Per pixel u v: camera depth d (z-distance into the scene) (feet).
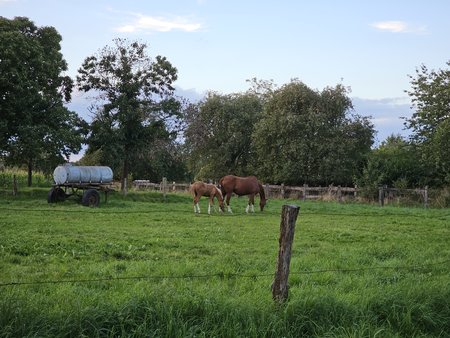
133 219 69.00
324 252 45.09
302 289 27.20
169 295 22.93
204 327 21.26
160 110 138.92
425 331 24.49
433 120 116.47
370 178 117.70
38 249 41.73
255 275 33.19
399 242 53.67
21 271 33.65
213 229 60.34
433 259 42.57
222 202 85.81
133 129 136.36
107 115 134.72
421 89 119.44
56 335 19.54
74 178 91.09
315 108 134.92
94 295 23.84
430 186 120.16
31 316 20.20
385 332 22.88
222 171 164.14
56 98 116.37
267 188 128.26
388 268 36.86
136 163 177.47
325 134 132.77
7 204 86.38
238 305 22.97
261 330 21.52
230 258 40.32
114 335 20.29
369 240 54.95
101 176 94.68
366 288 28.78
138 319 21.12
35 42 109.91
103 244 45.50
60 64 120.88
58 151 111.04
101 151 140.97
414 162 121.90
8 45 101.50
